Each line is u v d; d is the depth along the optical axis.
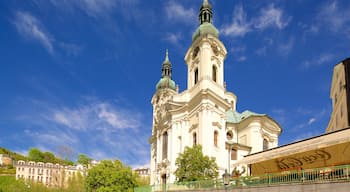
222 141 67.00
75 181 145.88
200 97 66.88
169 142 72.31
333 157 33.09
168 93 91.75
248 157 41.91
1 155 182.50
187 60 78.25
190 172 51.69
